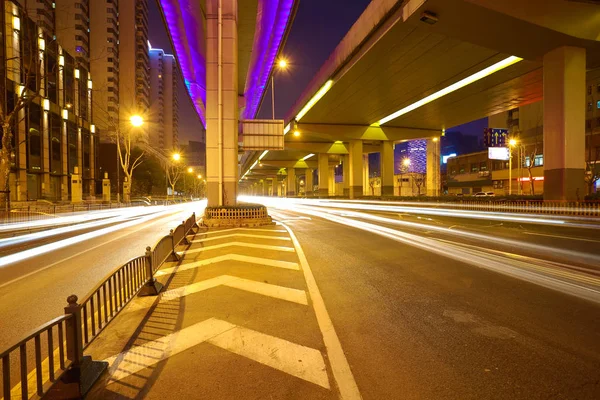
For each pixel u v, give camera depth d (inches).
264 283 255.0
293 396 114.5
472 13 664.4
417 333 163.3
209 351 148.5
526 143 2085.4
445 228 608.7
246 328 172.6
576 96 777.6
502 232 541.3
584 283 245.8
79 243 482.0
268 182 6550.2
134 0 3703.3
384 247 407.5
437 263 316.5
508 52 815.7
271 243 442.0
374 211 1171.3
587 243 423.8
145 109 4030.5
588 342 151.1
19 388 124.2
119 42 3636.8
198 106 1739.7
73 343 116.5
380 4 813.2
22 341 93.5
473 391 115.3
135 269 226.5
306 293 230.4
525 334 160.1
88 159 2025.1
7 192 691.4
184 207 1946.4
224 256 357.1
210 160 719.7
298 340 158.2
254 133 864.9
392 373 128.0
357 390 117.2
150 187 2940.5
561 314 184.5
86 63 2041.1
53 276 295.9
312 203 2174.0
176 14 912.3
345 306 203.3
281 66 1131.3
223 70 719.1
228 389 119.6
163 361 140.3
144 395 116.6
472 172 2637.8
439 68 1056.8
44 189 1537.9
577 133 777.6
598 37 743.7
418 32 820.0
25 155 1387.8
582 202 726.5
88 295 144.9
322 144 2491.4
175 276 276.8
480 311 191.3
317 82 1358.3
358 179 2027.6
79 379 114.9
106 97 3356.3
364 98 1391.5
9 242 494.0
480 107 1499.8
